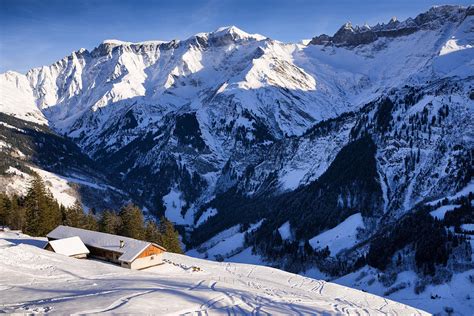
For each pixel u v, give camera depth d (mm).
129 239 83688
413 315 66250
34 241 92250
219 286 60250
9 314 37281
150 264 80875
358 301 72062
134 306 41906
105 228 117625
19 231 106250
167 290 51062
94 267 68938
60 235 89375
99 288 50344
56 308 39688
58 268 64000
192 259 98062
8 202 119562
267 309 48062
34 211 109312
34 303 41750
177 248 122938
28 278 56000
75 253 80250
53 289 49219
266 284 76812
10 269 59438
